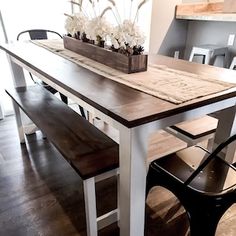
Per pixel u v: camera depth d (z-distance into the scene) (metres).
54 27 3.03
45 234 1.43
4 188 1.77
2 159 2.09
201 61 3.20
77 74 1.37
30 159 2.09
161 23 3.21
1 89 2.93
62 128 1.52
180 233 1.42
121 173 1.04
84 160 1.21
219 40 3.16
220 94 1.08
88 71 1.43
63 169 1.97
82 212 1.57
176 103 0.98
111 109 0.94
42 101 1.96
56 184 1.81
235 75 1.37
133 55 1.36
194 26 3.41
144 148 0.98
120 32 1.37
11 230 1.45
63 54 1.83
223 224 1.47
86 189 1.16
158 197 1.69
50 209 1.60
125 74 1.37
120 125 0.95
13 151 2.20
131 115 0.89
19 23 2.81
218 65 3.16
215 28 3.16
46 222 1.50
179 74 1.38
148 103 0.99
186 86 1.18
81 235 1.42
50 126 1.54
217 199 1.05
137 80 1.27
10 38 2.81
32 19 2.87
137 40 1.36
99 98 1.04
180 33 3.48
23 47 2.11
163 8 3.15
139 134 0.93
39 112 1.75
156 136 1.81
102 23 1.55
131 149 0.94
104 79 1.29
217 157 1.33
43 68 1.48
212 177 1.18
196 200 1.08
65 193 1.73
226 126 1.41
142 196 1.08
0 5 2.64
